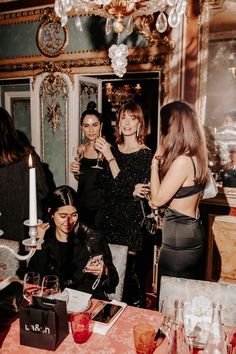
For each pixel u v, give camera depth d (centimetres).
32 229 137
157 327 154
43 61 402
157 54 345
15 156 263
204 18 327
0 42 423
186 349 122
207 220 348
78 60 382
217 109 335
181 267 224
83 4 188
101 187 308
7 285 177
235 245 337
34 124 420
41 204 287
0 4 407
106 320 155
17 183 266
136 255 296
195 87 340
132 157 286
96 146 294
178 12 185
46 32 394
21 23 407
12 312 160
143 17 328
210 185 232
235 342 132
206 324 142
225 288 176
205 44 331
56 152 414
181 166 208
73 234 218
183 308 142
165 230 227
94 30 370
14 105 460
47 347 138
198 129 211
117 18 170
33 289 160
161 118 219
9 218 270
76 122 398
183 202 217
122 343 143
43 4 385
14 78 423
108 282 207
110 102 505
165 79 344
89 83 410
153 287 364
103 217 307
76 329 142
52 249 218
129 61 357
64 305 144
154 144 511
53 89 402
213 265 350
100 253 201
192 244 221
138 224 284
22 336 141
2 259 226
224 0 319
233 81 327
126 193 284
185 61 340
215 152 339
